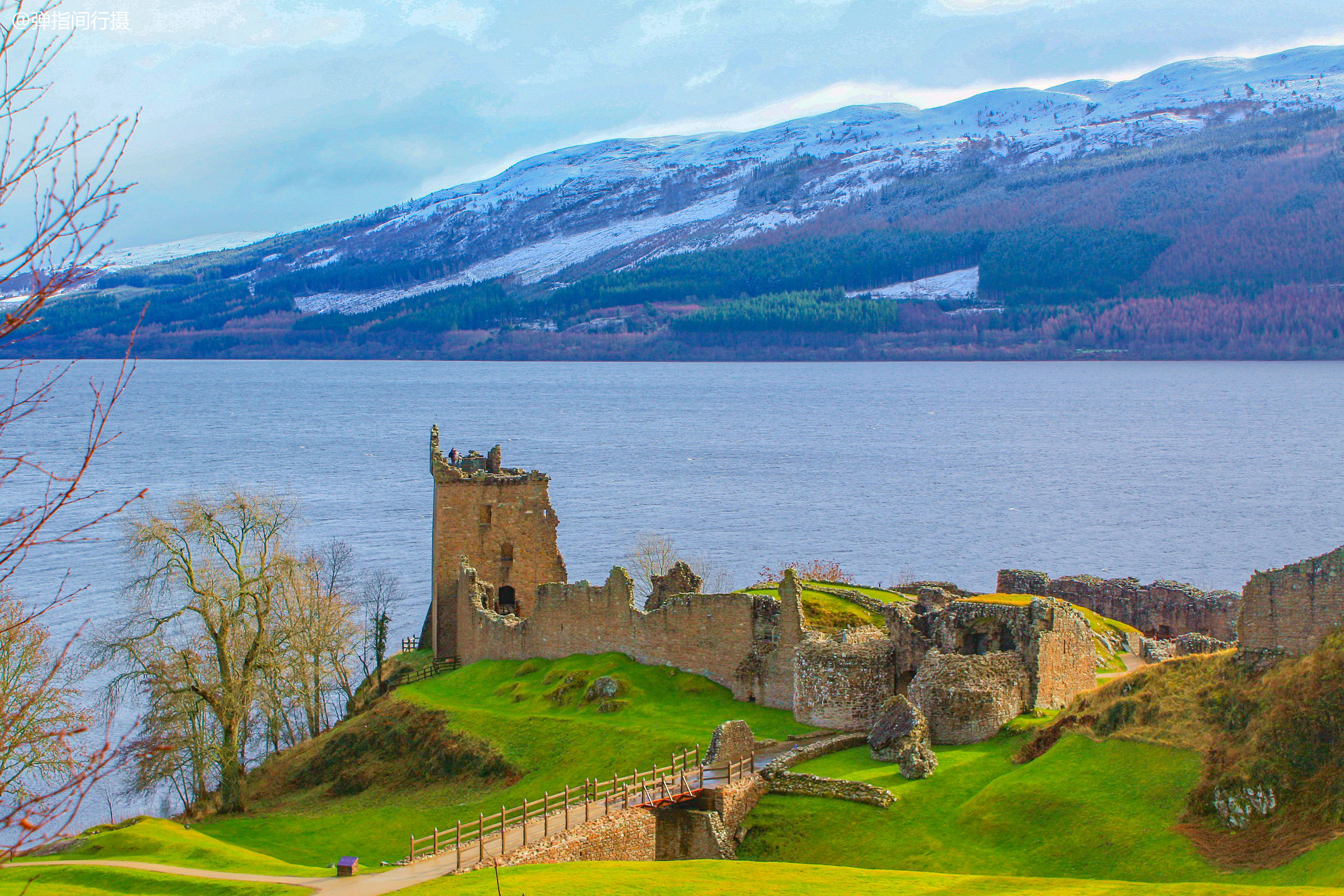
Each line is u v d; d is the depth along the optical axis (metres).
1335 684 50.38
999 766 63.25
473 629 107.62
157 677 83.31
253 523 95.50
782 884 47.91
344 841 75.38
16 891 57.28
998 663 71.00
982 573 177.38
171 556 91.75
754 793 64.75
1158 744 56.78
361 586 166.38
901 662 78.00
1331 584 55.19
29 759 66.25
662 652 90.31
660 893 46.72
